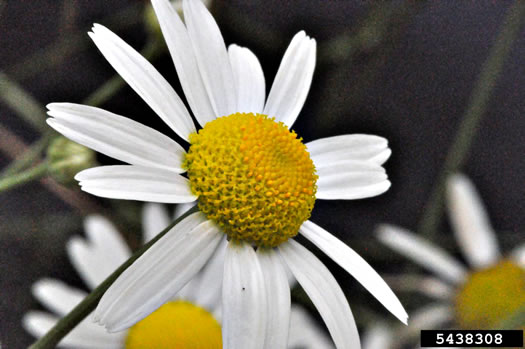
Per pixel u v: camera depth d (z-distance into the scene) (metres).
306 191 0.10
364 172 0.11
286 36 0.16
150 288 0.09
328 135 0.16
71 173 0.11
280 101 0.11
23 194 0.16
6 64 0.15
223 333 0.10
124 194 0.09
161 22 0.10
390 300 0.10
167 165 0.10
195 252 0.10
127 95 0.15
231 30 0.14
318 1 0.16
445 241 0.16
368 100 0.17
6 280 0.16
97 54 0.16
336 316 0.10
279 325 0.10
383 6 0.14
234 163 0.10
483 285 0.15
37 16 0.15
